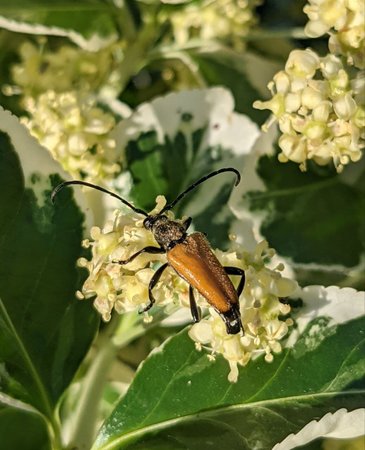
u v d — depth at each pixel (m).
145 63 0.19
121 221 0.15
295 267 0.17
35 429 0.15
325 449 0.17
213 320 0.15
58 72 0.19
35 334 0.16
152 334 0.18
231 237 0.15
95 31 0.18
